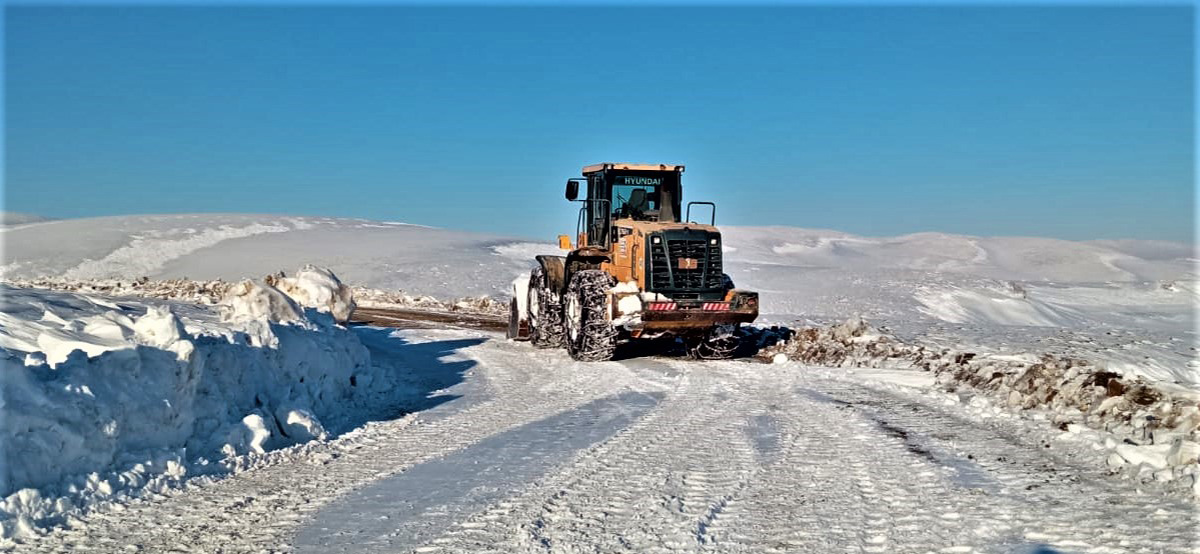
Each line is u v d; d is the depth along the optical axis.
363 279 46.66
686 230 15.45
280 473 7.05
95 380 6.57
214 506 6.00
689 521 5.64
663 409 10.56
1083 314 42.69
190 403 7.38
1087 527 5.39
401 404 11.07
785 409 10.50
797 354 16.67
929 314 35.34
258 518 5.74
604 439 8.59
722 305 15.26
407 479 6.86
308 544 5.19
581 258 16.66
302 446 8.04
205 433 7.55
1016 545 5.09
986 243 118.25
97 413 6.29
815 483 6.69
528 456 7.75
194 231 75.62
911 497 6.22
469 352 17.41
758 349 17.72
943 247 112.00
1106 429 8.45
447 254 59.53
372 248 64.81
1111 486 6.45
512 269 51.59
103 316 8.02
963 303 39.03
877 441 8.36
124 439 6.61
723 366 15.16
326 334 11.84
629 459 7.61
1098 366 12.86
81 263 64.50
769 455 7.76
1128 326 36.97
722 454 7.82
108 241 70.62
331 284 17.73
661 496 6.29
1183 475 6.41
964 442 8.27
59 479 5.89
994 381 11.53
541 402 11.20
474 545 5.17
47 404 5.97
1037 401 10.10
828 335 17.72
